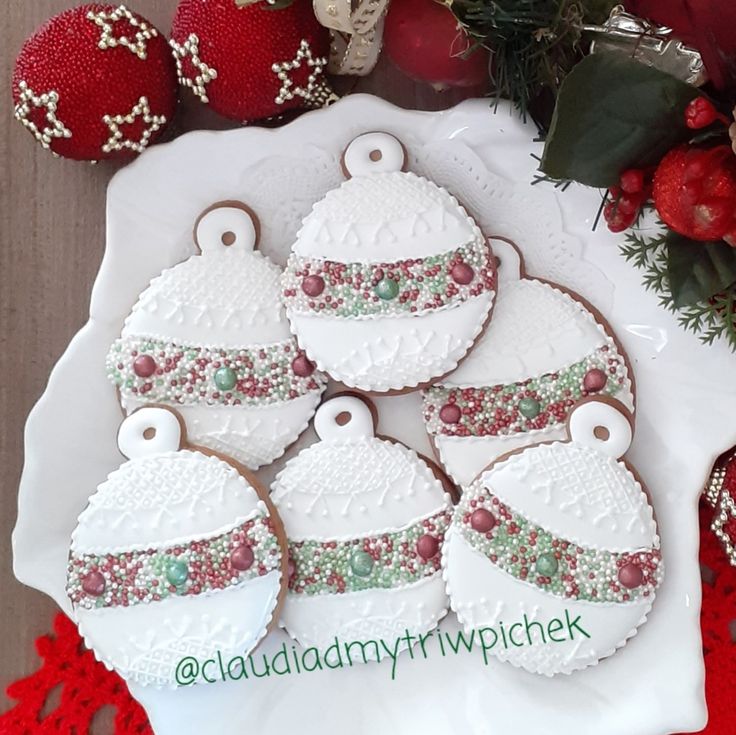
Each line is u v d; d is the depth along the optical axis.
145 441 0.27
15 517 0.30
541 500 0.26
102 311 0.28
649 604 0.26
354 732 0.28
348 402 0.28
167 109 0.27
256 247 0.29
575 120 0.22
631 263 0.27
